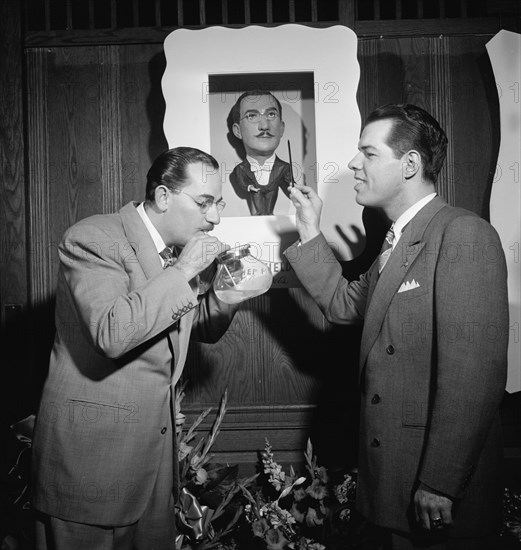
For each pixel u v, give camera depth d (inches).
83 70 89.0
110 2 94.7
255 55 85.7
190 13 99.1
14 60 88.4
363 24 88.1
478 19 87.7
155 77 88.7
